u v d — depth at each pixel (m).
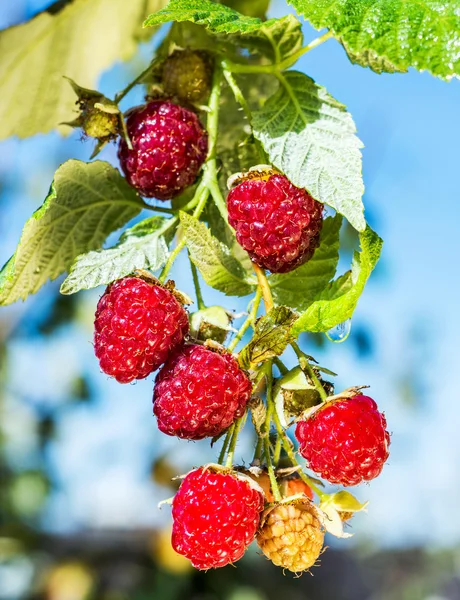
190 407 0.31
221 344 0.32
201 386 0.31
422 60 0.30
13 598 0.91
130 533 0.99
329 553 1.17
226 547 0.31
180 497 0.32
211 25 0.31
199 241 0.32
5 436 0.91
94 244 0.35
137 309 0.31
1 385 0.87
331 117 0.32
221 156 0.36
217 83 0.34
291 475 0.33
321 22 0.31
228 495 0.31
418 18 0.30
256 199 0.31
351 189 0.31
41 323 0.78
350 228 0.49
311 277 0.33
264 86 0.37
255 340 0.31
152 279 0.32
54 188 0.33
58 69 0.41
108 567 0.95
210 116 0.34
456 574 1.17
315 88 0.33
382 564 1.17
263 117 0.33
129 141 0.33
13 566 0.92
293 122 0.32
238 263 0.32
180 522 0.31
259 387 0.33
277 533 0.31
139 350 0.31
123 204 0.35
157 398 0.31
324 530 0.32
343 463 0.31
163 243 0.33
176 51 0.34
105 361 0.31
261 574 0.94
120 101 0.34
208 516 0.31
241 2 0.41
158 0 0.40
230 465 0.32
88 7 0.40
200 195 0.33
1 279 0.33
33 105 0.41
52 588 0.91
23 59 0.40
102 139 0.34
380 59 0.33
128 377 0.31
